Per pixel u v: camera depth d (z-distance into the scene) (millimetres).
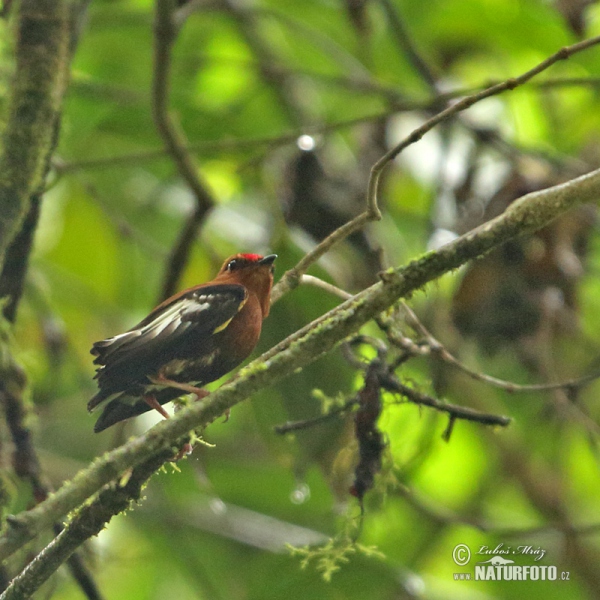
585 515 14703
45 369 12789
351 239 11344
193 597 13766
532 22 12922
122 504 6047
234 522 12992
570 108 14242
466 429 14141
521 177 11789
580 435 13969
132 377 7195
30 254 8383
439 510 11875
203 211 10164
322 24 14523
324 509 13180
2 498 7836
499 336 11352
